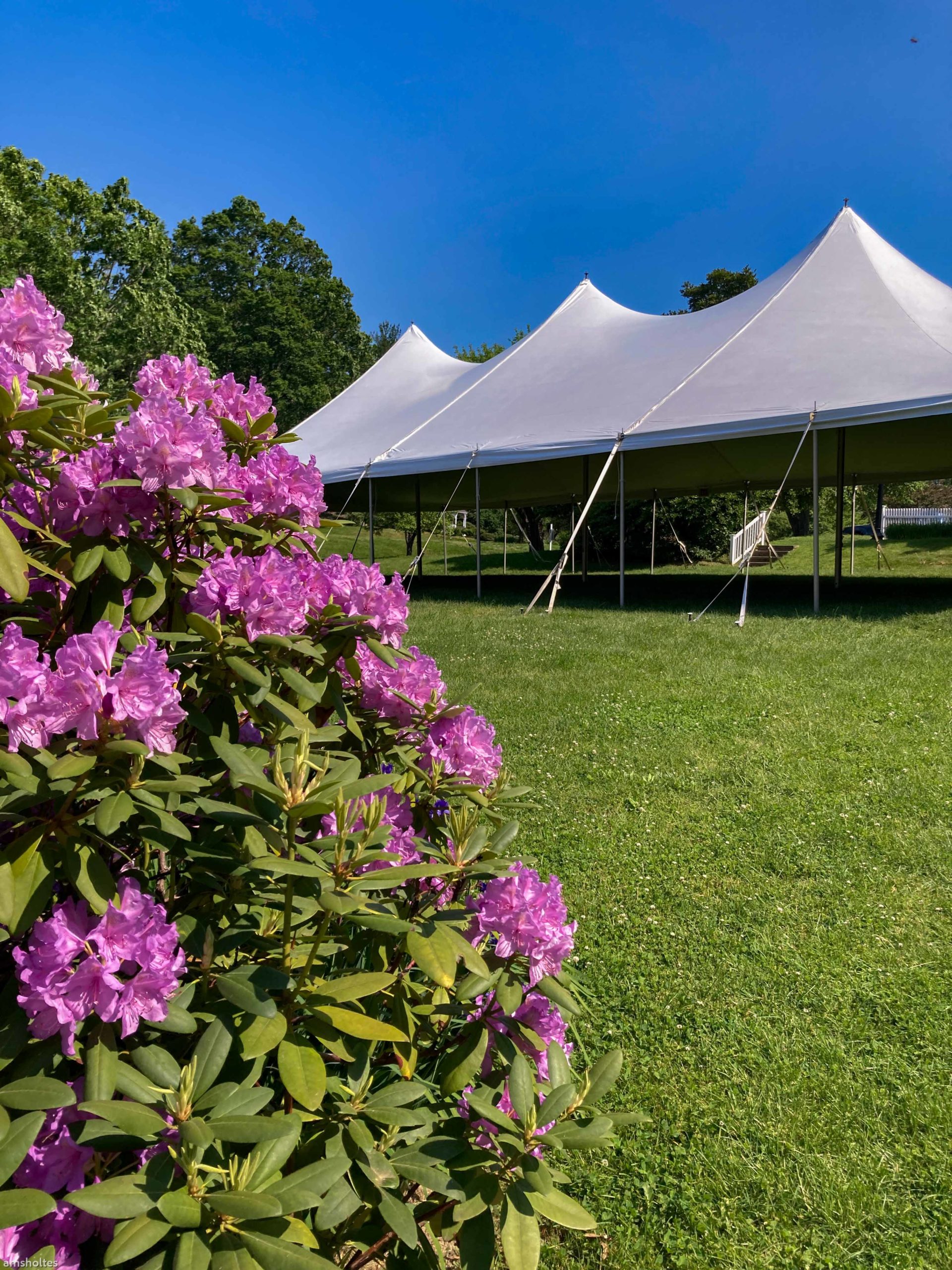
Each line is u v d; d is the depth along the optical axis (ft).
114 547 4.31
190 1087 3.20
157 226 84.38
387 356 69.41
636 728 17.92
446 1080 4.10
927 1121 7.43
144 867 4.62
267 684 4.11
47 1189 3.32
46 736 3.32
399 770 5.48
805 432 31.07
